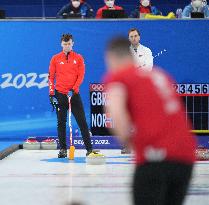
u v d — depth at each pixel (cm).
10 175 2180
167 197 959
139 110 941
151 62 2750
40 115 3161
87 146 2689
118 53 973
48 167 2403
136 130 945
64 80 2673
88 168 2375
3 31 3147
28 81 3156
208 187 1892
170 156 932
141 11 3578
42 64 3150
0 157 2628
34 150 3039
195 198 1712
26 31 3147
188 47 3123
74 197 1738
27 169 2342
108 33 3130
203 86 3127
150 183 932
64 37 2661
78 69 2680
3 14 3212
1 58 3147
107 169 2338
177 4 4453
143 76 959
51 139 3089
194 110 3120
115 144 3097
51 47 3147
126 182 2005
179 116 957
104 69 3133
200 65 3122
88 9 3575
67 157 2747
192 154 948
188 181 945
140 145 944
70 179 2084
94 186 1928
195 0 3384
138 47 2744
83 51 3138
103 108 3122
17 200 1702
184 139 945
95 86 3130
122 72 958
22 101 3158
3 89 3156
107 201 1672
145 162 940
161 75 978
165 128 939
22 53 3148
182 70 3127
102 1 4472
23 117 3164
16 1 4519
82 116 2683
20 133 3167
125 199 1697
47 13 4512
